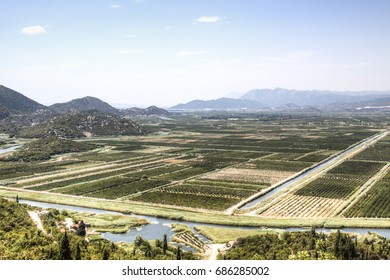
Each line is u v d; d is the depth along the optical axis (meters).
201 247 139.12
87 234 151.50
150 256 123.12
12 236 127.31
